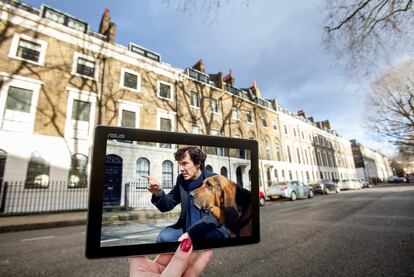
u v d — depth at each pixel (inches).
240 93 899.4
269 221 271.6
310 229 215.6
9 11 400.8
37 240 197.3
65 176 408.5
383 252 136.9
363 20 161.8
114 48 523.8
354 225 223.6
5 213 335.3
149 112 555.5
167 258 45.9
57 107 425.1
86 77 470.6
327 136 1542.8
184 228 39.8
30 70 408.5
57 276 116.3
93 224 35.2
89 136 449.7
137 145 39.3
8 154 366.3
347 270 113.0
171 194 40.1
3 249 166.7
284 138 1044.5
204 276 113.3
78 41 473.7
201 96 701.9
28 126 391.2
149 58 609.6
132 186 37.8
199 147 43.1
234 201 44.1
